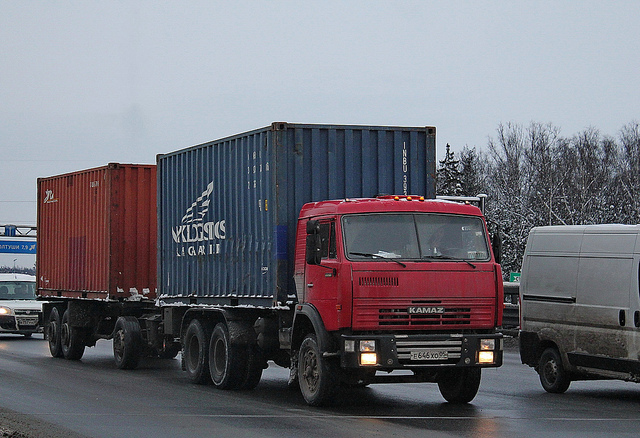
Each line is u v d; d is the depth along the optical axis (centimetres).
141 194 2220
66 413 1288
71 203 2423
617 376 1483
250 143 1611
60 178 2500
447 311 1309
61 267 2470
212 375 1678
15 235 7931
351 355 1269
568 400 1498
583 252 1577
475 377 1405
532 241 1702
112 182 2188
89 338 2336
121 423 1191
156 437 1080
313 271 1373
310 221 1324
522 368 2086
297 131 1526
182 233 1889
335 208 1339
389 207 1344
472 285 1326
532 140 6825
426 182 1598
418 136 1603
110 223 2177
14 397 1480
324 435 1090
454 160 6850
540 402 1464
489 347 1312
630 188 6284
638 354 1445
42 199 2625
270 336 1575
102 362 2284
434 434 1097
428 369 1322
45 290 2575
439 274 1310
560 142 6812
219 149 1733
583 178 6084
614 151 6731
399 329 1291
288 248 1501
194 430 1132
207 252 1767
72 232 2406
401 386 1725
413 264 1305
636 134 6806
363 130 1567
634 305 1458
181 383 1761
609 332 1501
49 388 1623
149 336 2019
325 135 1547
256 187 1579
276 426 1166
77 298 2355
